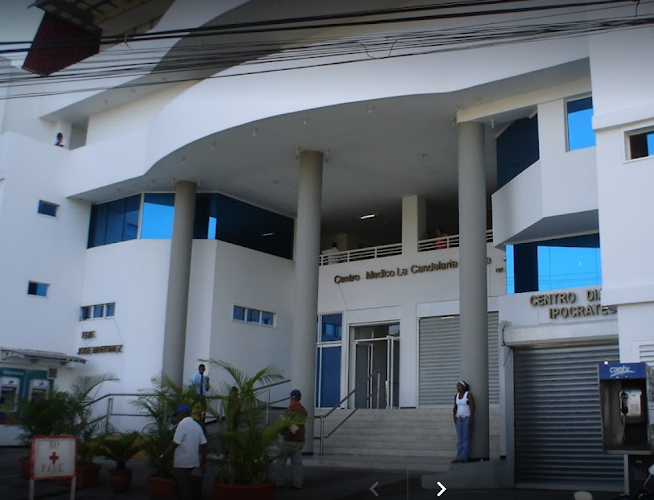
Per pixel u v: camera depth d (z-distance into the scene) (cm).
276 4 2156
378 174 2597
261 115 2148
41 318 2795
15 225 2761
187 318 2722
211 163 2533
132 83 2817
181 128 2380
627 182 1535
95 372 2794
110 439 1566
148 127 2628
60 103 3073
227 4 2220
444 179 2636
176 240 2688
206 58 2378
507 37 1834
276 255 3064
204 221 2841
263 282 2938
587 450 1833
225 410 1398
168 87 2873
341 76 2042
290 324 3017
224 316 2759
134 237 2861
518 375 1973
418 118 2114
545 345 1944
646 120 1534
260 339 2877
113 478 1513
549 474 1869
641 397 1223
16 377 2694
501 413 1955
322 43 2098
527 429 1925
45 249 2844
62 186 2934
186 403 1473
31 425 1720
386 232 3328
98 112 3102
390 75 1988
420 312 2692
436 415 2320
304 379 2227
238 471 1328
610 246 1527
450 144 2306
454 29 1881
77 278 2934
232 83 2241
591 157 1819
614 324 1792
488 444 1875
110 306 2853
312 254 2314
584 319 1878
